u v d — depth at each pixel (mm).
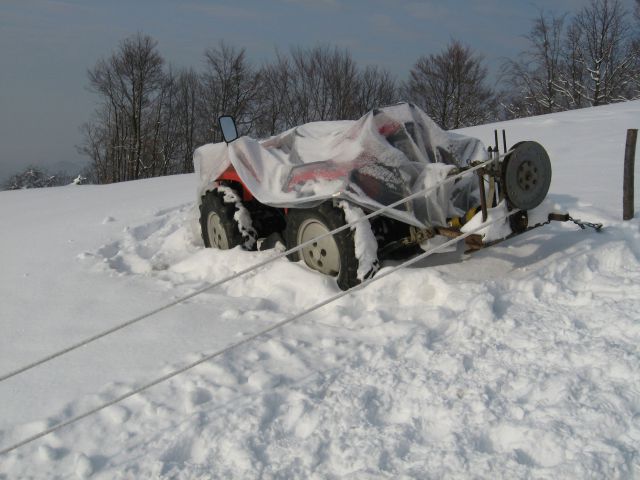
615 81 34375
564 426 2666
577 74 35656
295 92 40000
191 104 42812
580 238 4910
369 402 3084
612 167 7895
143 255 6527
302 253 4969
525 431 2666
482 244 4078
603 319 3668
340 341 3789
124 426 3082
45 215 9398
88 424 3113
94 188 13273
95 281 5516
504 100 40125
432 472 2490
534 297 4121
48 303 5008
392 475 2496
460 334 3717
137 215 8508
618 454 2432
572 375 3070
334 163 4578
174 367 3615
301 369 3490
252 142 5281
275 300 4609
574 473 2357
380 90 39875
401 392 3146
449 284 4285
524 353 3373
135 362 3771
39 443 2998
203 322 4301
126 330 4270
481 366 3309
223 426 2959
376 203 4387
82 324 4484
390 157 4527
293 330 4031
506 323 3756
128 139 41844
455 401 2992
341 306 4270
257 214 5715
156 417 3119
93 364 3797
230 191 5723
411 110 4977
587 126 12344
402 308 4223
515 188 4098
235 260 5359
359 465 2602
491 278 4441
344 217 4426
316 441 2789
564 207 5695
